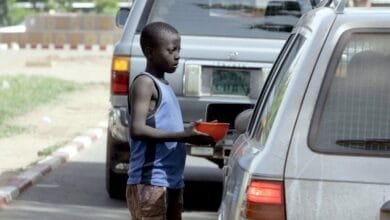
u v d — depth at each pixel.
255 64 13.30
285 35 13.66
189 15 13.71
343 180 6.44
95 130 23.23
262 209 6.49
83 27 59.66
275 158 6.52
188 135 8.38
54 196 15.30
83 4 83.56
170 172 8.53
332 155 6.49
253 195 6.53
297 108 6.58
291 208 6.46
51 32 55.81
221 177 16.88
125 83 13.30
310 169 6.47
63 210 14.17
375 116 6.55
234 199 6.93
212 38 13.46
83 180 16.84
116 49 13.37
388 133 6.52
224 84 13.30
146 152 8.48
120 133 13.46
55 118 25.47
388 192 6.40
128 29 13.45
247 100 13.27
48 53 50.94
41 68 42.31
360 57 6.63
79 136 22.09
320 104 6.58
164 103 8.52
